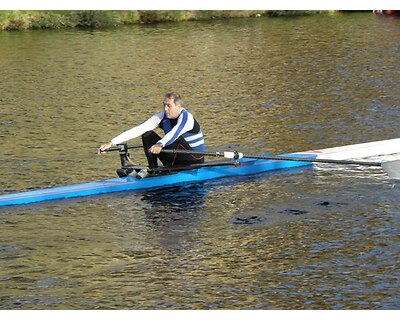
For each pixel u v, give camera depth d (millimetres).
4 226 12867
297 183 14742
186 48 29484
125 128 19016
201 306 10391
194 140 14508
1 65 26484
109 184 14336
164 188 14477
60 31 33156
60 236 12477
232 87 23297
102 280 11047
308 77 24406
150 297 10609
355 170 15406
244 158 15609
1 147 17312
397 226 12688
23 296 10625
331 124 18984
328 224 12852
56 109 20859
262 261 11578
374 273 11148
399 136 17859
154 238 12406
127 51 28922
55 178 15258
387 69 25219
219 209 13547
